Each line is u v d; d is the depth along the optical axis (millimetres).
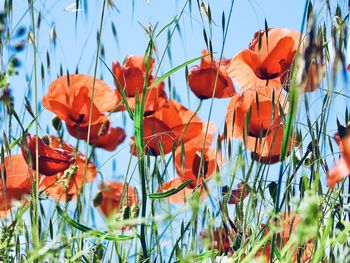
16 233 1114
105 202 1199
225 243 1164
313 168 1125
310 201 891
